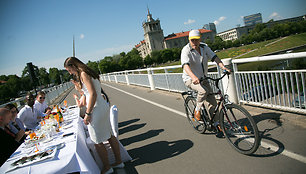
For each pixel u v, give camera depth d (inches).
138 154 139.0
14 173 88.1
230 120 116.6
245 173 95.9
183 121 186.9
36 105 207.2
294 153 102.7
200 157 118.6
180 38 5526.6
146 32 5447.8
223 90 204.1
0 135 130.5
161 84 373.1
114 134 131.5
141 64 4987.7
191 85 136.3
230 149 120.5
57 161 92.4
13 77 3494.1
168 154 130.2
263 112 163.2
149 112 243.0
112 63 4680.1
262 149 112.7
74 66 104.3
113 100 383.9
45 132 120.6
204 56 134.0
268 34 5152.6
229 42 5674.2
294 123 134.3
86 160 102.0
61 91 819.4
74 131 121.0
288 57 133.1
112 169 120.0
